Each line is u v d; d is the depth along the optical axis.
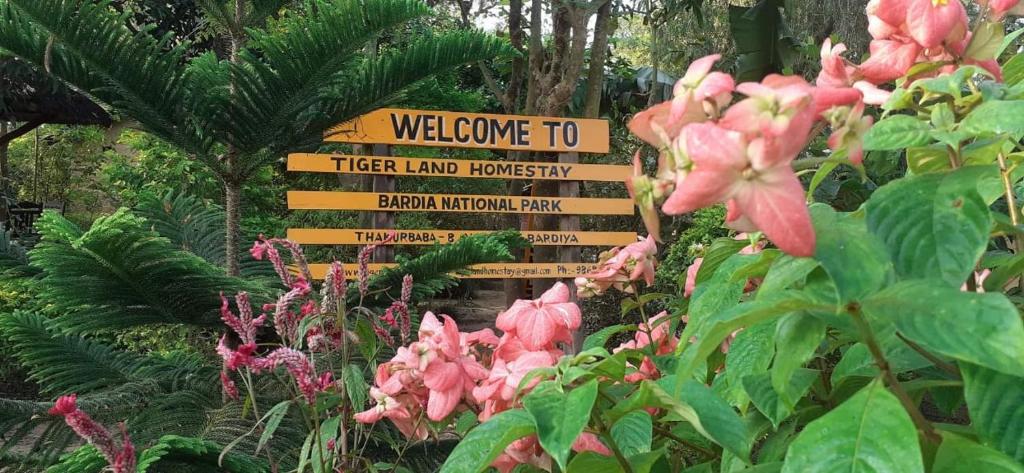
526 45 5.54
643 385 0.63
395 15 2.47
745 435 0.64
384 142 3.93
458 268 2.71
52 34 2.14
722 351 0.95
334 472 1.34
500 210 4.17
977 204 0.50
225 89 2.46
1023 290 0.78
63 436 2.12
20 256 2.47
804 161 0.63
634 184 0.53
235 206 2.63
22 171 10.47
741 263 0.71
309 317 1.36
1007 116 0.54
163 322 2.37
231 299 2.35
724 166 0.44
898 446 0.45
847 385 0.79
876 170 2.52
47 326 2.29
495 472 0.97
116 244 2.03
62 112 7.22
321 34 2.41
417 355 1.05
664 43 6.70
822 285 0.53
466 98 6.45
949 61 0.70
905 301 0.48
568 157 4.25
